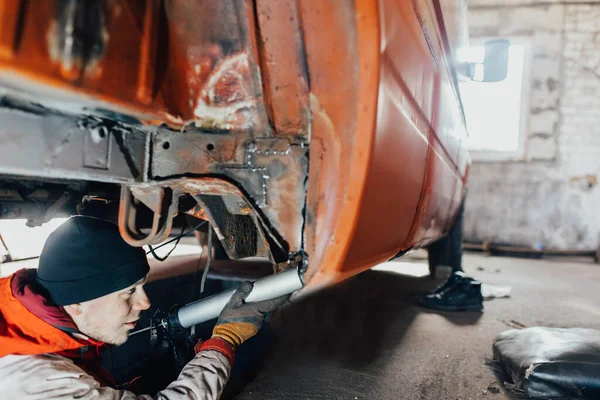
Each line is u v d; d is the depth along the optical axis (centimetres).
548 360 168
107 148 88
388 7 89
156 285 252
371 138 81
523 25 681
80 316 105
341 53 84
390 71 91
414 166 121
